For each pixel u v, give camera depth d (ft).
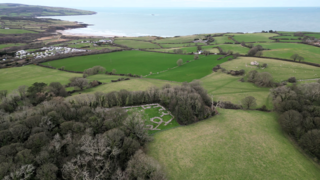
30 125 187.01
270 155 175.83
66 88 359.46
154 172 136.98
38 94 288.92
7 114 222.07
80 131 180.04
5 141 164.86
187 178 152.15
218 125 226.99
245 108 273.13
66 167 133.90
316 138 171.22
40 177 129.39
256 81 378.53
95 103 261.85
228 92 343.05
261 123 229.04
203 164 166.30
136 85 382.22
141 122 203.62
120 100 278.46
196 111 241.14
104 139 158.10
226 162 168.25
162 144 193.57
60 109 218.18
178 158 173.58
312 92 265.13
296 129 195.31
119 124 197.57
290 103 232.53
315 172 156.87
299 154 176.65
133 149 159.22
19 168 127.95
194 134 210.18
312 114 212.64
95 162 141.90
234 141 196.65
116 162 151.02
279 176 153.07
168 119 242.99
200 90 299.99
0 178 123.85
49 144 158.30
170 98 272.92
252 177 152.25
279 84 357.00
